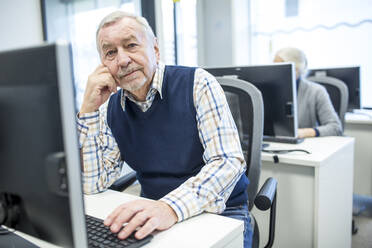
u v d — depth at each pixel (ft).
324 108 7.35
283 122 5.49
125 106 3.76
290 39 11.42
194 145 3.58
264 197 3.41
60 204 1.68
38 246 2.46
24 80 1.69
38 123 1.66
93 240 2.39
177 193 2.90
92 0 8.08
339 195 5.80
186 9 10.90
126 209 2.68
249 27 11.94
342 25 10.54
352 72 8.89
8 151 1.84
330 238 5.61
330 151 5.44
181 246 2.36
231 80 4.42
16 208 1.95
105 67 3.62
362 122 8.89
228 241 2.57
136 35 3.45
